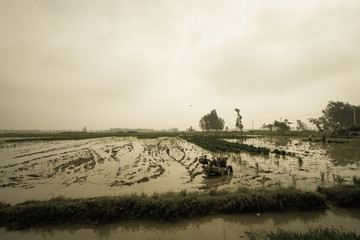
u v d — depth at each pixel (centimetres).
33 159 1853
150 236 593
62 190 931
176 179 1123
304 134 6066
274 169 1341
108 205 692
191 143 3644
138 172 1304
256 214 711
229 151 2269
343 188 828
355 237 509
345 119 8612
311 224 645
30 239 582
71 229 634
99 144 3522
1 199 826
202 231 615
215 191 817
